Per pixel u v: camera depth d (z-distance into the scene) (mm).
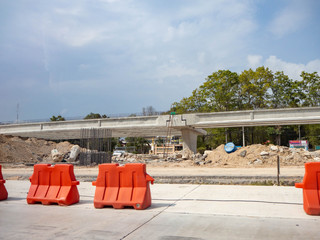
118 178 7062
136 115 40312
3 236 4801
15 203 7902
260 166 22500
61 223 5613
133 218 5910
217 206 6984
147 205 6898
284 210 6438
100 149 33250
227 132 53625
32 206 7422
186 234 4766
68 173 7594
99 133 33781
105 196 6984
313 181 6105
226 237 4570
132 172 6957
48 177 7812
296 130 55844
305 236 4562
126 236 4707
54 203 7578
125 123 40062
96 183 7219
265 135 55125
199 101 57062
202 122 36188
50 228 5270
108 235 4781
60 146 49688
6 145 37250
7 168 26656
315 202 5934
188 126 37500
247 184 11656
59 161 32844
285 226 5160
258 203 7238
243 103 55312
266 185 11164
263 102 53281
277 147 25453
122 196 6859
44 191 7738
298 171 16688
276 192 8875
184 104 57438
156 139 118875
